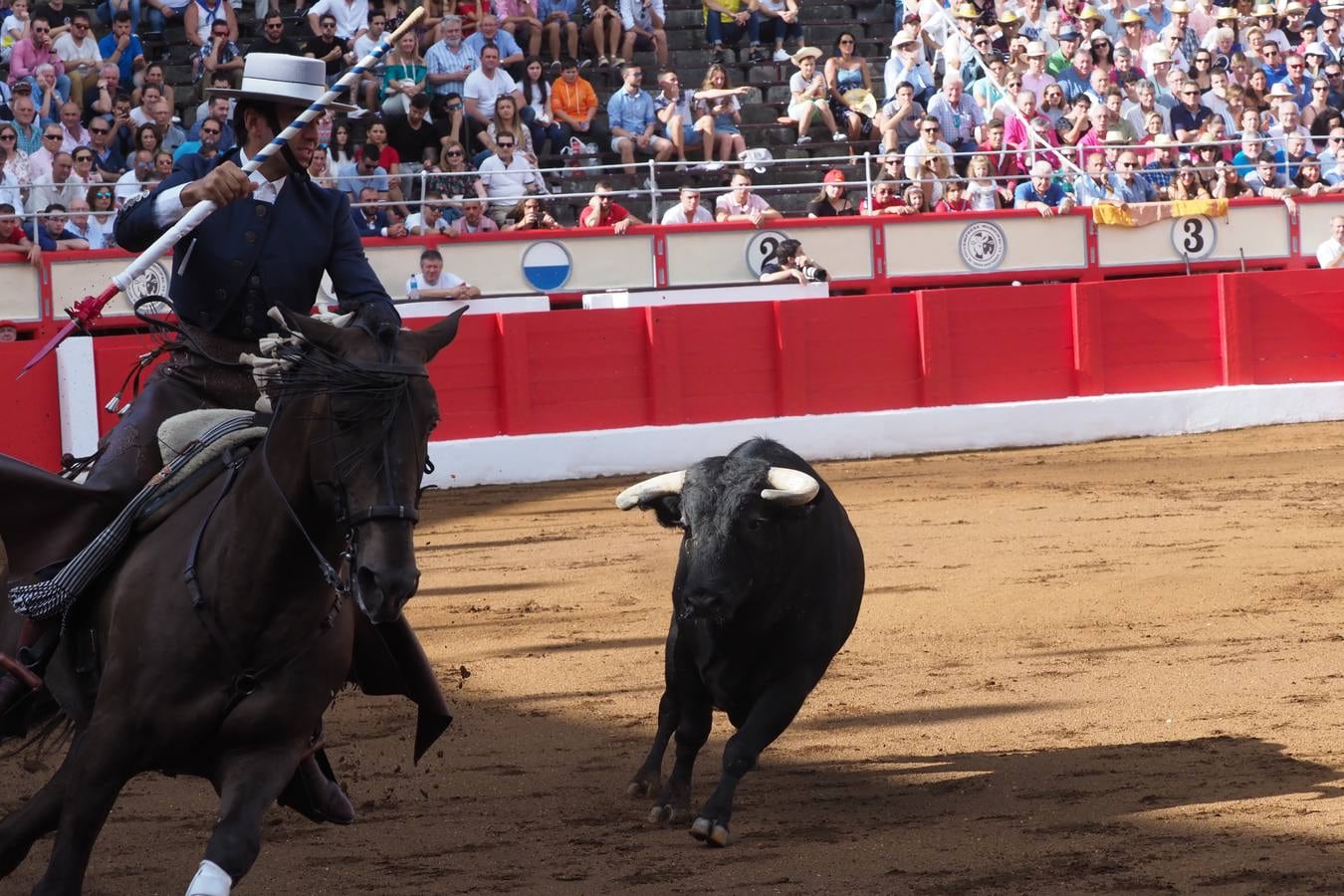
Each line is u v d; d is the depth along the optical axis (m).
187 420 7.63
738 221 35.53
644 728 12.81
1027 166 38.41
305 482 6.75
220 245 7.99
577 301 35.06
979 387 34.44
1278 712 12.40
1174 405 34.84
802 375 33.31
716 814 9.41
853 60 40.59
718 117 38.41
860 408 33.75
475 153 35.34
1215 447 32.41
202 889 6.32
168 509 7.36
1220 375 35.66
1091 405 34.47
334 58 35.38
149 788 11.40
